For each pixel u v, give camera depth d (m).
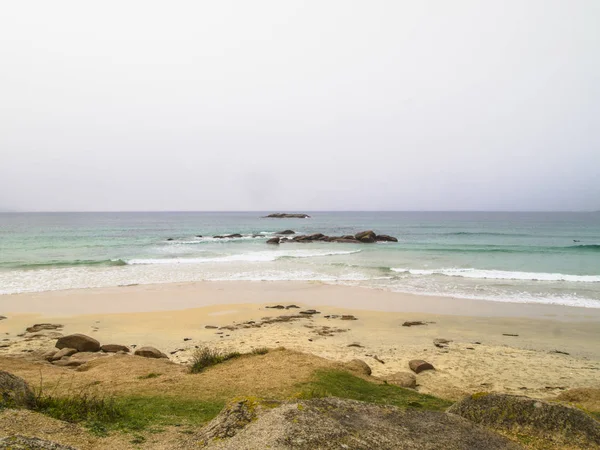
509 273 28.20
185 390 7.23
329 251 42.28
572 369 11.39
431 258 36.53
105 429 4.92
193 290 22.66
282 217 147.50
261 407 4.32
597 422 4.69
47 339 13.66
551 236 66.19
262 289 23.12
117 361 9.60
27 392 5.37
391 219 148.00
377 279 26.30
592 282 25.47
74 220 124.75
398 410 4.62
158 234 65.56
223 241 54.19
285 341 13.92
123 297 20.72
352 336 14.79
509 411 5.03
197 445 3.97
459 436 4.16
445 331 15.56
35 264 30.20
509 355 12.69
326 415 4.16
